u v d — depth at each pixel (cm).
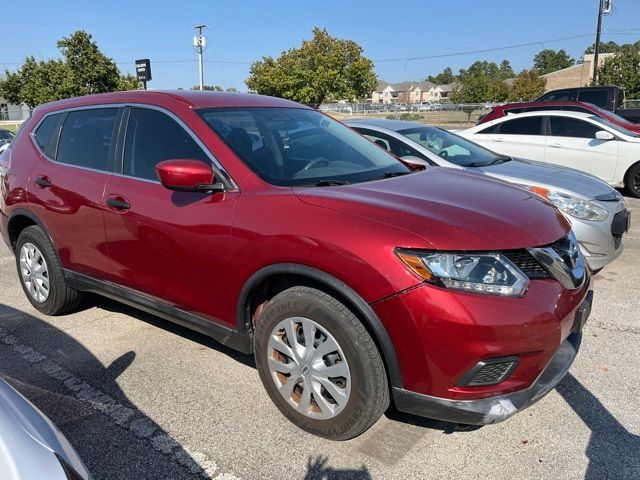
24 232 426
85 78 3341
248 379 336
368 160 359
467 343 223
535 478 247
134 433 283
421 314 226
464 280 228
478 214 255
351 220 247
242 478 250
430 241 231
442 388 232
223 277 288
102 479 250
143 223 322
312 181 303
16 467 141
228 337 301
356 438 277
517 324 227
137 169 342
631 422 289
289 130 356
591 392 317
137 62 1534
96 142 374
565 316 249
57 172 390
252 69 3866
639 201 900
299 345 270
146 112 350
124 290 355
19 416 161
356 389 249
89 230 363
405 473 251
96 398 316
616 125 955
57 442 161
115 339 394
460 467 255
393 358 238
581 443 272
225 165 301
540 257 248
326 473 252
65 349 379
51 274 412
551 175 530
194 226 296
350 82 3809
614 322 415
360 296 238
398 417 294
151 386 329
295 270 256
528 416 295
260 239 267
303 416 275
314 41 3769
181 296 315
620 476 248
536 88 5522
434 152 578
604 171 914
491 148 973
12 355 371
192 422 292
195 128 321
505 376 235
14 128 3784
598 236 474
